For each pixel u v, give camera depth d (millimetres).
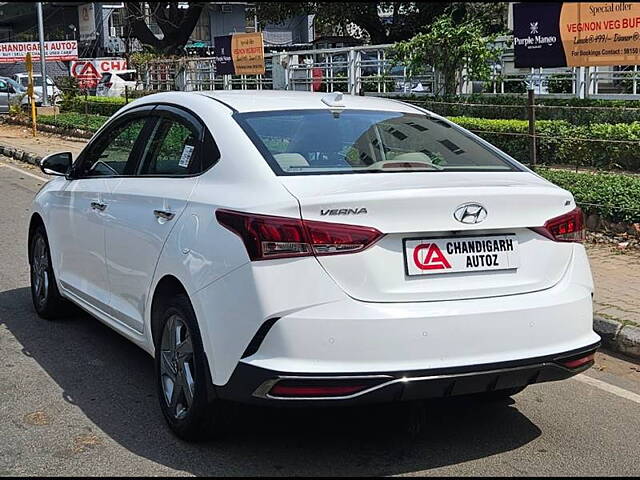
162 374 4504
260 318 3707
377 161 4461
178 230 4328
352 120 4801
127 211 4957
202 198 4266
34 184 14562
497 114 16766
